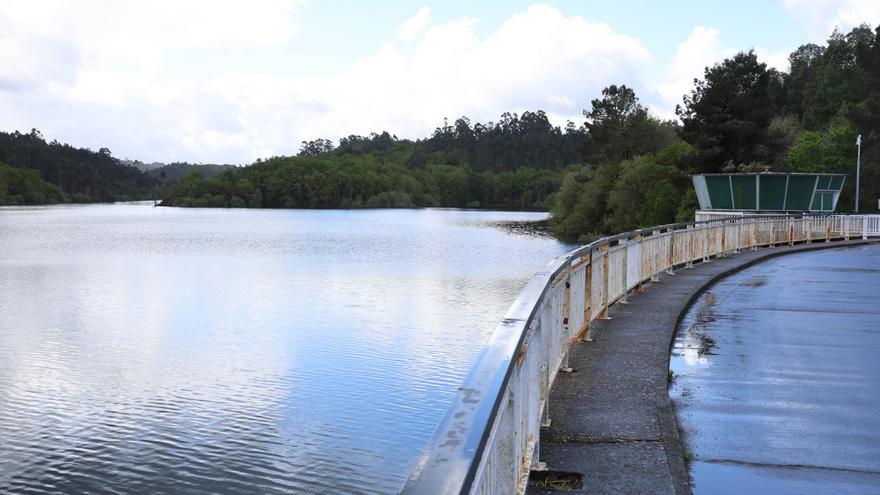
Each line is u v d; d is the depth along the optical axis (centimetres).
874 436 538
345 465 1948
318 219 15362
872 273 1662
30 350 3256
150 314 4088
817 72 9831
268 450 2053
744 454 500
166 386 2678
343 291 4834
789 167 6003
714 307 1143
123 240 9275
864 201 5816
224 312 4109
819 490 440
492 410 172
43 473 1952
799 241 2698
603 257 915
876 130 6031
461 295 4616
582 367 686
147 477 1911
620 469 448
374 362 2936
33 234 10344
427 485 131
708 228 1878
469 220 14612
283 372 2817
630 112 9481
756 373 730
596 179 8375
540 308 410
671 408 570
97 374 2855
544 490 419
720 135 5644
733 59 5841
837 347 854
